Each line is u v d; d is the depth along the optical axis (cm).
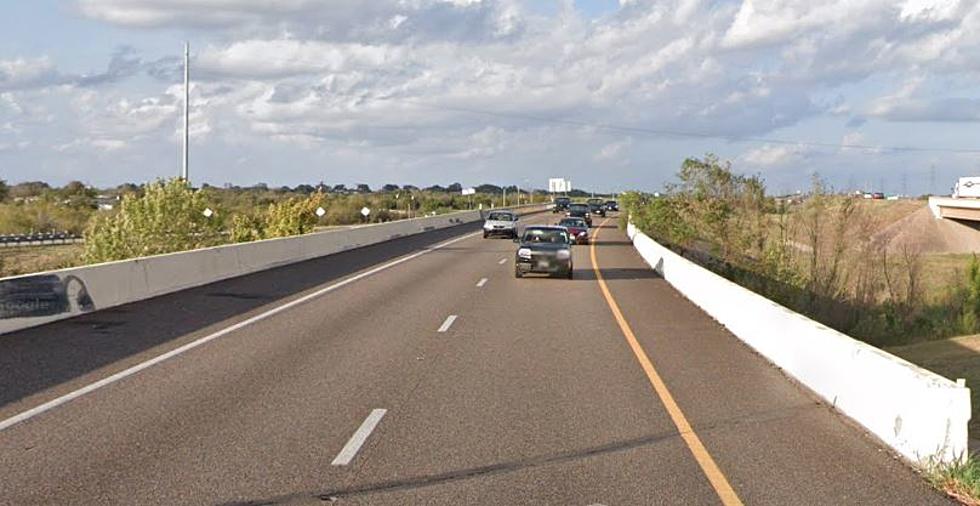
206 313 1991
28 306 1755
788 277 3653
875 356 1002
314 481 774
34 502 708
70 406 1064
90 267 2023
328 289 2566
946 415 823
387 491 748
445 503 717
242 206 9488
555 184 19762
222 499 721
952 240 7425
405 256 4141
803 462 858
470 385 1223
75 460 832
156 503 709
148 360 1388
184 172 4928
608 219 10600
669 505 718
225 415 1025
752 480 794
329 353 1473
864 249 3659
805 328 1282
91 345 1530
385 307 2150
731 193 4494
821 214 3728
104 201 13675
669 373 1340
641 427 995
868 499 743
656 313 2134
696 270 2422
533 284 2873
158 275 2386
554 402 1121
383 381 1244
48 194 13638
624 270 3553
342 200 11425
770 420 1038
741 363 1437
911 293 3288
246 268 3105
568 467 828
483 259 3966
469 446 900
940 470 799
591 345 1611
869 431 984
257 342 1584
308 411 1050
